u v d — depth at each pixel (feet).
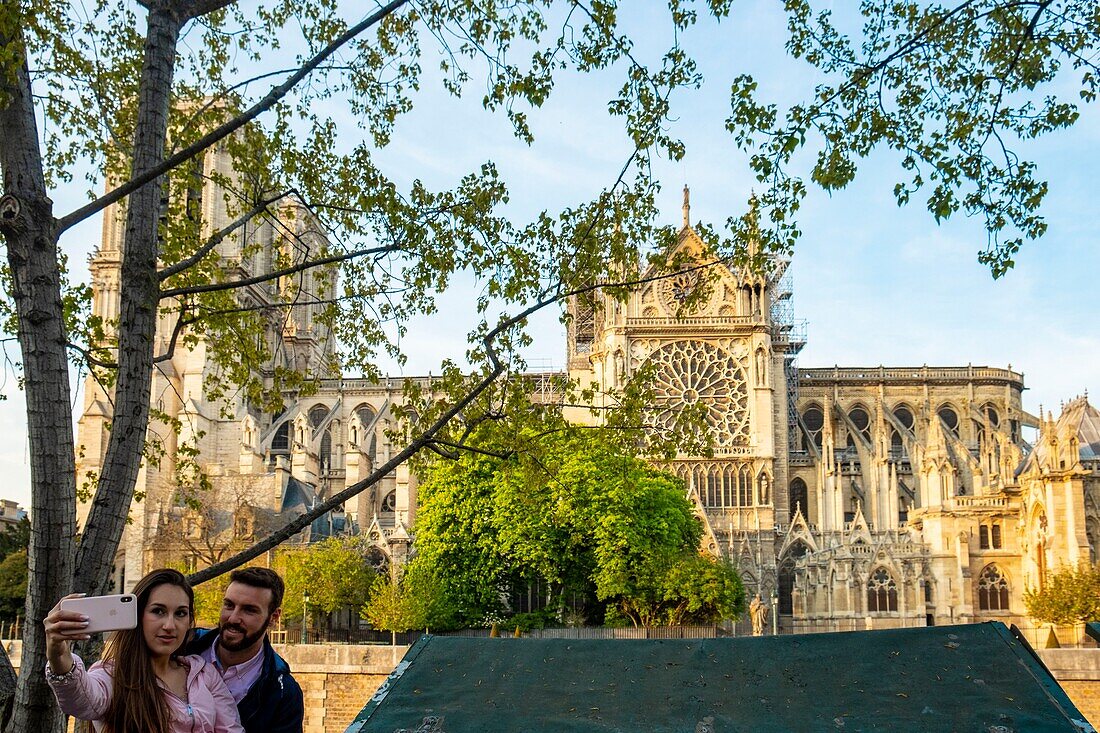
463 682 42.68
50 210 55.62
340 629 299.99
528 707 40.01
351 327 85.10
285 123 81.82
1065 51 67.10
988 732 35.60
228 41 82.53
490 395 81.87
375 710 40.63
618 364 339.57
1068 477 276.21
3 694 51.96
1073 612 241.14
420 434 80.74
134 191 61.05
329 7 80.59
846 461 376.68
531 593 295.69
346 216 82.02
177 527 301.63
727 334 340.39
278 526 320.09
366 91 81.46
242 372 86.38
